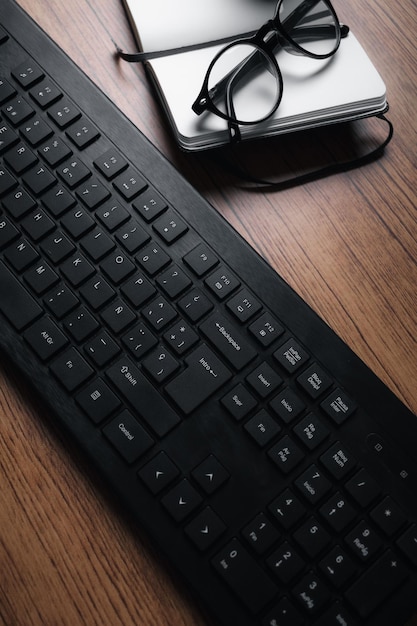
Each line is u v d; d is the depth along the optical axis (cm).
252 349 42
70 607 38
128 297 43
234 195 50
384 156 52
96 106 48
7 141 46
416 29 58
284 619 36
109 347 41
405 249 49
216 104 50
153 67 51
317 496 38
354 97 50
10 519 39
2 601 37
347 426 40
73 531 39
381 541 37
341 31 54
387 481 39
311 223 49
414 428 40
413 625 38
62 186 46
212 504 38
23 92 48
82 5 56
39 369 41
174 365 41
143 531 39
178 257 44
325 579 36
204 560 37
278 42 51
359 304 47
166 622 38
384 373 45
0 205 45
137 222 45
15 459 41
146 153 47
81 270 43
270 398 41
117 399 40
